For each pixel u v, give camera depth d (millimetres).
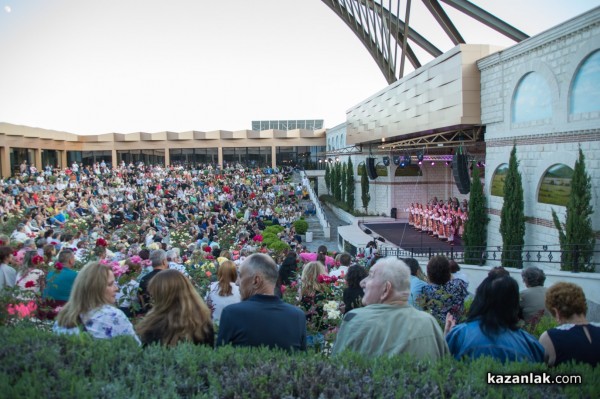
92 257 8812
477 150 24156
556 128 14523
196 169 60750
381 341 3361
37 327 4703
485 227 18766
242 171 56031
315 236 35500
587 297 11953
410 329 3344
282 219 35156
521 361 3227
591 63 13070
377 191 37812
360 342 3434
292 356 3338
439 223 25891
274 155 62781
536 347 3586
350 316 3549
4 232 19516
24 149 47969
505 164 17531
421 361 3162
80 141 61281
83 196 32938
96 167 51438
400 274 3549
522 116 16359
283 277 9375
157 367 3041
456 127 20562
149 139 61750
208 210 34688
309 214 43219
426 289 5688
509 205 15969
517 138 16656
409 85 25484
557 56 14367
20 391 2684
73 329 3938
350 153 37562
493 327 3559
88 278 4070
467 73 18938
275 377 2924
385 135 30422
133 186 45531
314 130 62469
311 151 63594
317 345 5465
